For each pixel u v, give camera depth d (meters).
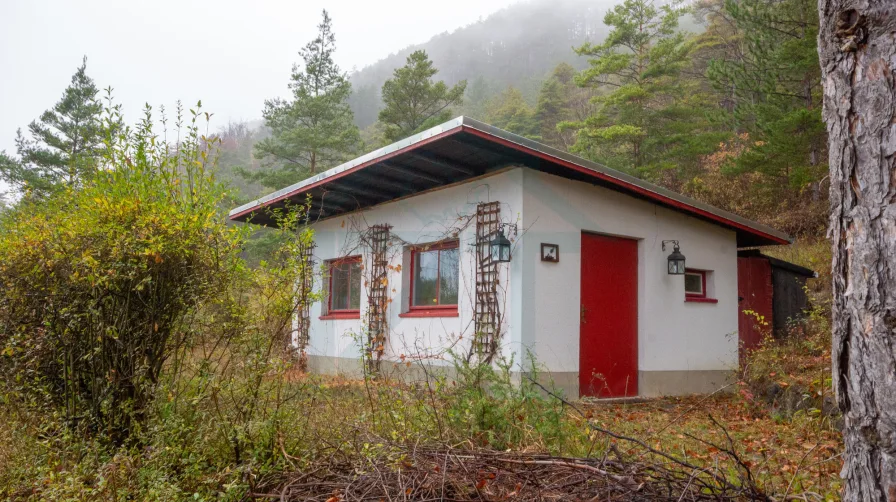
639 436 4.82
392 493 2.77
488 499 2.67
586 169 7.25
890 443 1.78
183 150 4.85
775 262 10.73
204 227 4.39
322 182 8.54
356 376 8.94
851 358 1.94
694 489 2.72
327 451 3.79
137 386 4.09
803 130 14.60
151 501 3.22
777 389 6.88
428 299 8.76
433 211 8.66
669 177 22.86
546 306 7.32
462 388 4.78
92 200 4.46
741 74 15.89
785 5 14.96
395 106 25.80
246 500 3.32
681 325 8.81
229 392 3.90
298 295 4.39
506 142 6.54
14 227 4.50
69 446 3.78
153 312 4.14
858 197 1.94
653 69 20.98
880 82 1.90
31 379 4.19
